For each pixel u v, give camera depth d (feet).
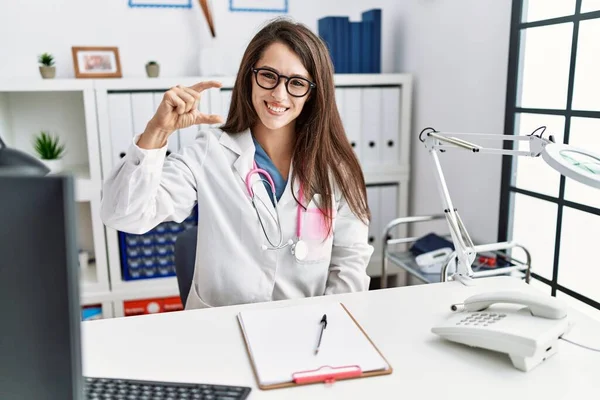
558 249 6.19
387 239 6.88
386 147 8.63
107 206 4.11
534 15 6.23
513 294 3.60
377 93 8.41
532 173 6.49
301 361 3.28
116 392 2.92
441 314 4.03
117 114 7.49
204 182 4.72
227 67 8.84
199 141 4.95
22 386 1.88
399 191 8.84
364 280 5.08
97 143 7.50
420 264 6.45
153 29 8.42
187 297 5.03
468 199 7.50
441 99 7.95
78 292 1.82
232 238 4.69
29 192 1.74
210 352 3.46
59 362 1.86
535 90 6.35
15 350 1.86
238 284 4.69
